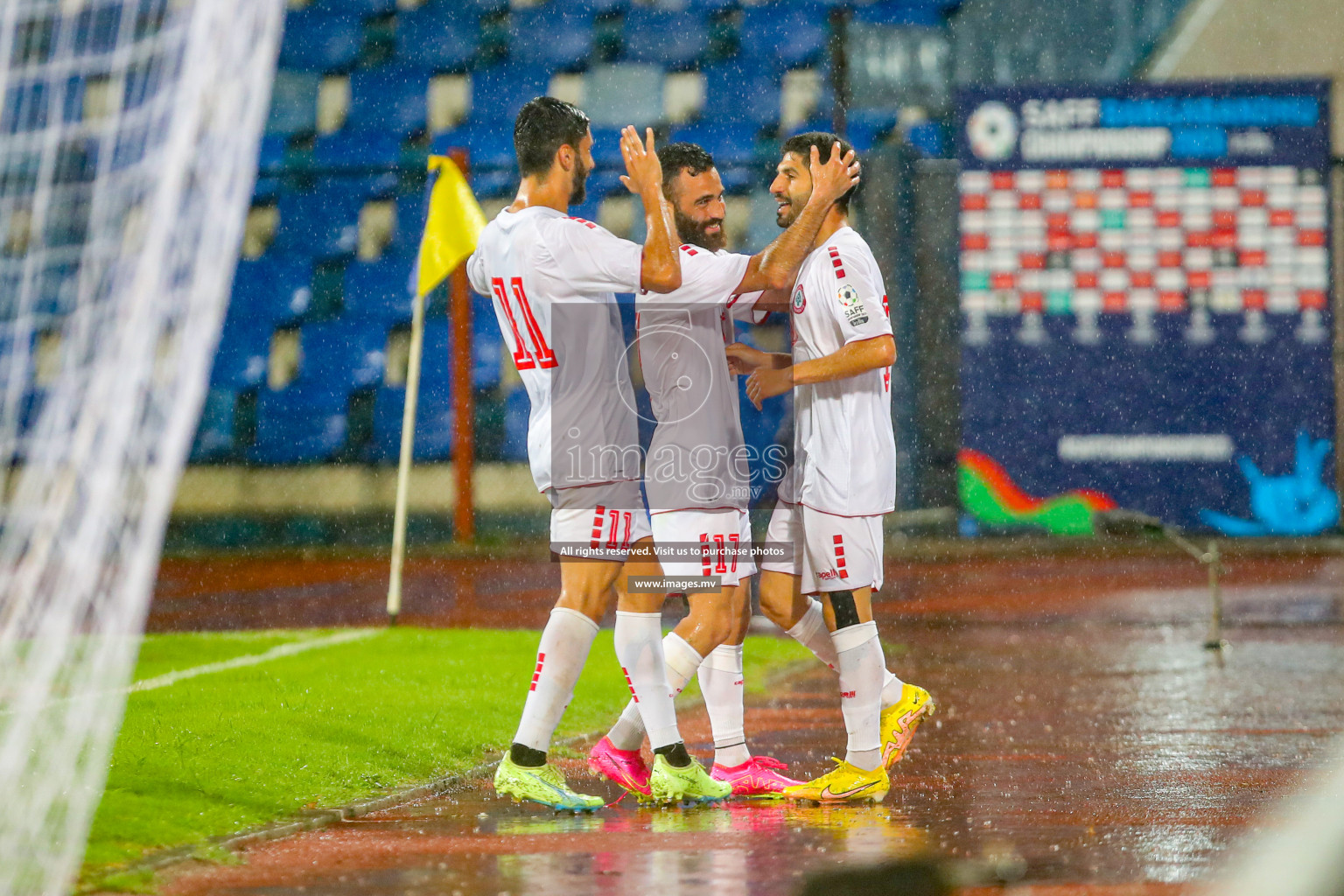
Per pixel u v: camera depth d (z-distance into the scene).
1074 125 66.00
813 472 14.80
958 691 25.02
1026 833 13.03
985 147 66.31
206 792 14.01
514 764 14.42
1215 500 65.50
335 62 81.44
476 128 81.12
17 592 9.83
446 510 70.38
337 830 13.42
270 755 15.98
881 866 8.04
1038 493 66.06
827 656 16.00
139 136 10.11
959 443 69.12
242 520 69.56
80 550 9.80
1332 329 65.25
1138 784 15.83
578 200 15.19
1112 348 65.94
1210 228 65.75
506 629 35.09
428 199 75.69
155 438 9.78
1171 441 65.56
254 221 75.44
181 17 10.13
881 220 68.94
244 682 22.50
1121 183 65.94
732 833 13.19
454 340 64.62
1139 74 83.88
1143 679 26.64
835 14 65.56
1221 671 27.69
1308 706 22.81
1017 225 66.25
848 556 14.66
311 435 71.56
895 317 68.69
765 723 21.17
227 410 71.50
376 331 73.81
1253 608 41.53
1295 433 65.38
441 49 82.44
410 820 13.97
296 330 73.56
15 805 10.51
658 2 84.25
